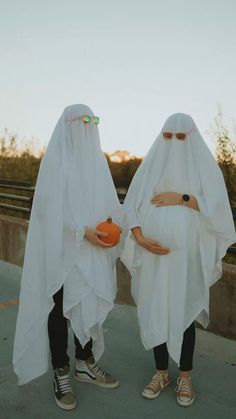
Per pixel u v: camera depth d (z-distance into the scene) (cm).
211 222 257
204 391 281
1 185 630
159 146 267
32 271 261
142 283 266
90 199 258
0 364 315
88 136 260
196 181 261
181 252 253
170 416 255
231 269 330
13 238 571
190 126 259
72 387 284
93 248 258
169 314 258
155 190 271
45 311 260
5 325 390
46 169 253
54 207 248
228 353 324
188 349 267
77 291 253
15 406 263
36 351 264
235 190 476
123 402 269
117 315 408
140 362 323
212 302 341
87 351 286
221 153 489
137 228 265
